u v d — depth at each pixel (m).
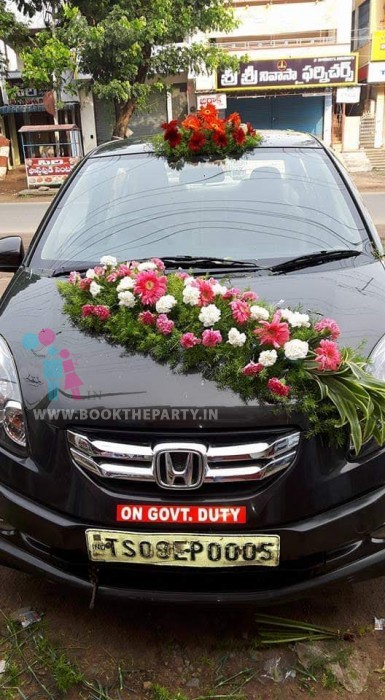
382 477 1.97
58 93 17.55
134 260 2.81
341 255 2.79
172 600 2.01
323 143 3.55
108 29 14.93
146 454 1.91
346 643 2.19
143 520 1.93
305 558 2.00
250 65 20.92
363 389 1.90
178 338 2.08
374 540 2.02
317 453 1.93
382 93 23.02
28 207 14.69
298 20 21.38
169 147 3.38
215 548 1.93
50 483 2.00
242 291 2.42
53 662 2.13
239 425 1.90
